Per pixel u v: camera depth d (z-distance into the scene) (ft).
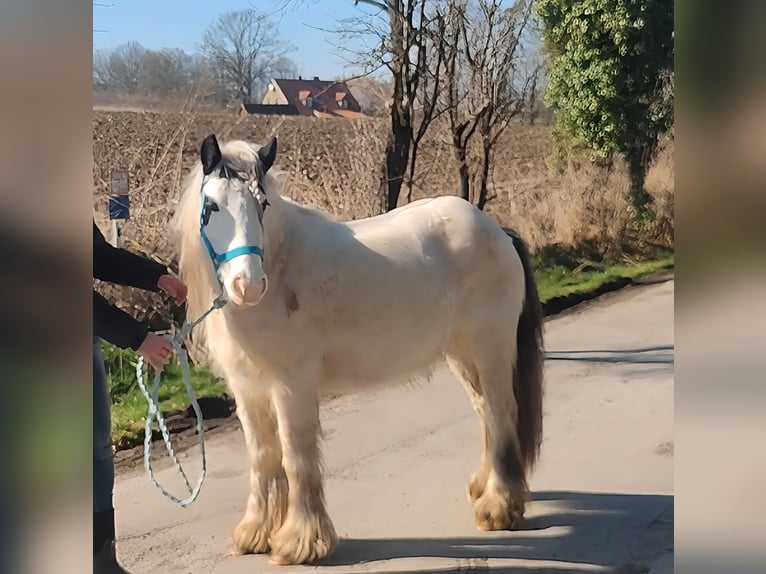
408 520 11.39
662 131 39.88
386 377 10.69
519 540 10.68
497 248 11.44
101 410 8.38
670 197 39.68
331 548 10.09
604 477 12.88
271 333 9.53
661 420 15.61
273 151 9.50
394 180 23.17
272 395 9.98
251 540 10.46
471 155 29.63
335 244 10.21
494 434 11.37
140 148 24.41
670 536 10.66
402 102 22.82
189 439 15.08
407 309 10.48
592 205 37.88
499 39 24.48
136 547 10.64
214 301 9.00
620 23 38.40
